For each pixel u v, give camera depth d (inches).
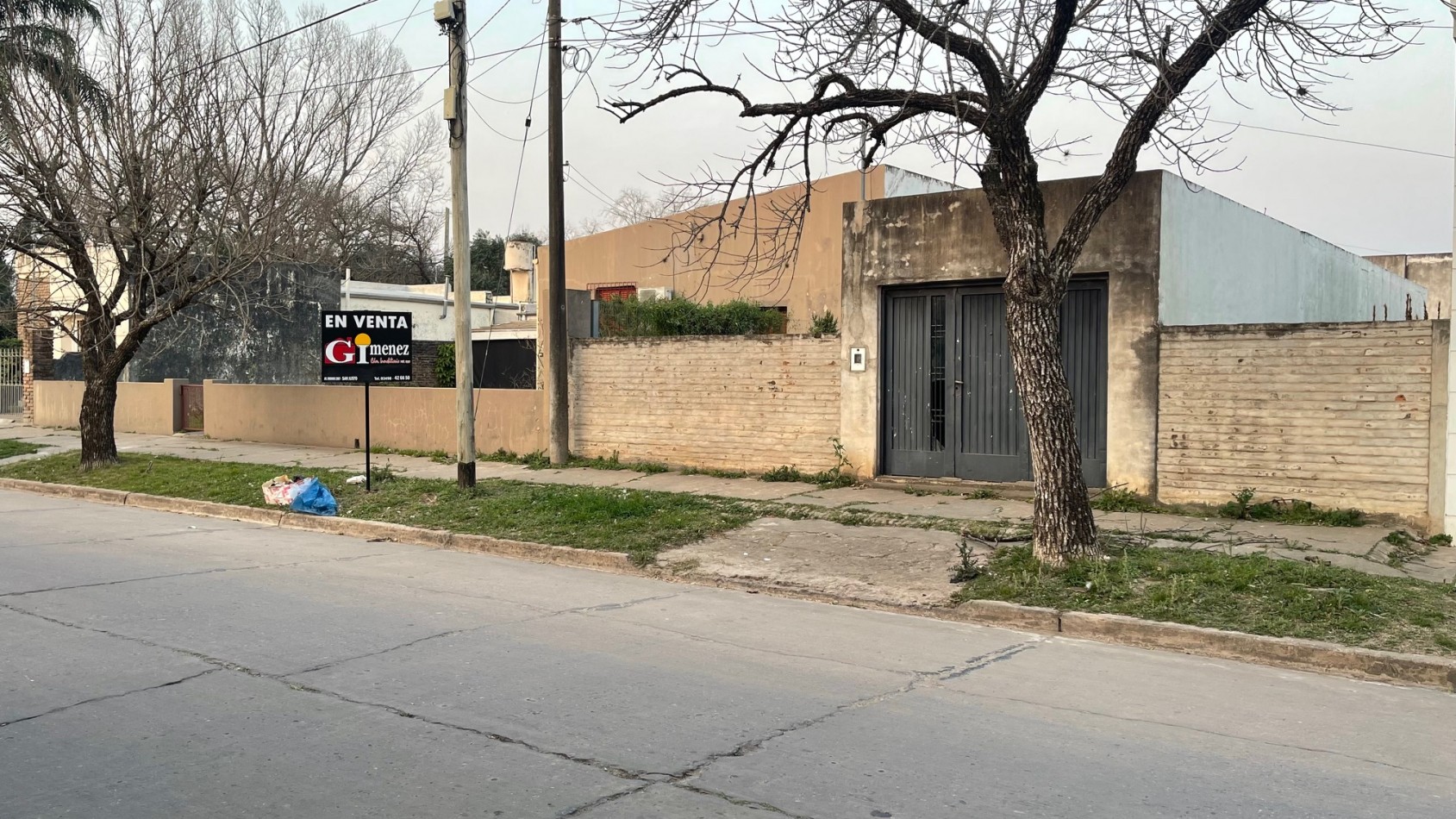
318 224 740.7
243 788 185.0
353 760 198.7
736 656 284.4
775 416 613.9
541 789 185.5
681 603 359.6
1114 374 499.5
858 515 485.7
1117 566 361.7
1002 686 260.1
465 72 549.0
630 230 1060.5
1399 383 436.1
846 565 405.1
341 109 725.3
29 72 649.6
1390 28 378.3
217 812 174.4
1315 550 396.2
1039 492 375.9
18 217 665.0
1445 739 225.3
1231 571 347.9
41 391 1125.7
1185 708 244.4
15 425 1136.2
